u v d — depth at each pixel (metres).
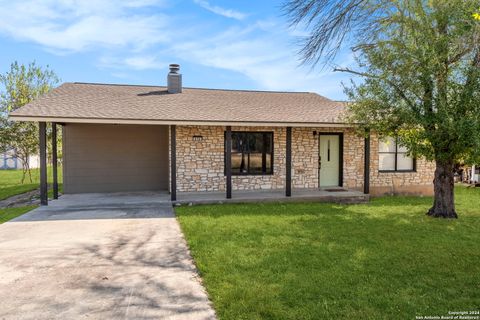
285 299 3.47
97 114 8.78
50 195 10.87
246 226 6.68
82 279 4.01
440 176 7.89
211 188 10.98
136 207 8.79
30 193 11.87
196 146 10.85
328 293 3.61
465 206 9.27
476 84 6.45
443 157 7.18
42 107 8.86
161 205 9.06
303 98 13.99
